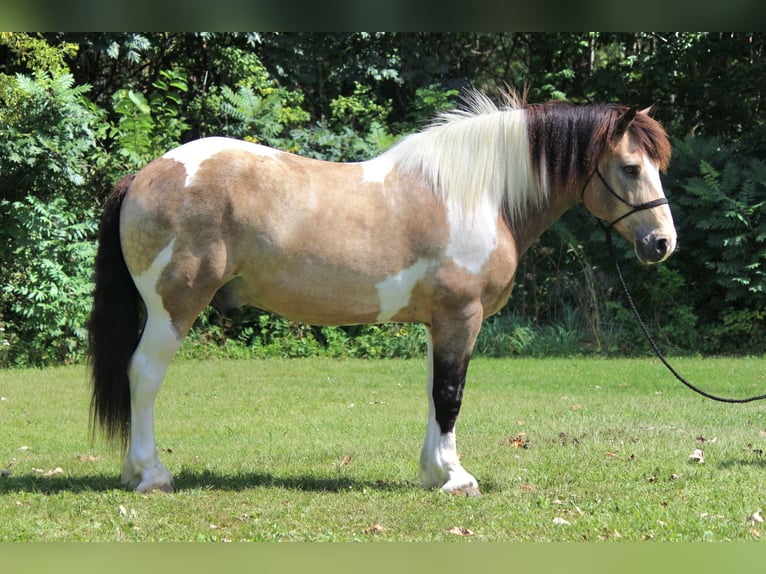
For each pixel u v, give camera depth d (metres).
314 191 5.14
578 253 14.01
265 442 7.18
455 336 5.28
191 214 4.98
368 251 5.13
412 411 8.73
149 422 5.21
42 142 11.55
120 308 5.19
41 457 6.53
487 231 5.25
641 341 13.77
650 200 5.31
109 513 4.85
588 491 5.53
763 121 15.21
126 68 15.34
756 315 13.57
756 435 7.44
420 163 5.29
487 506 5.11
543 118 5.43
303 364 12.16
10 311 12.30
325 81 16.47
